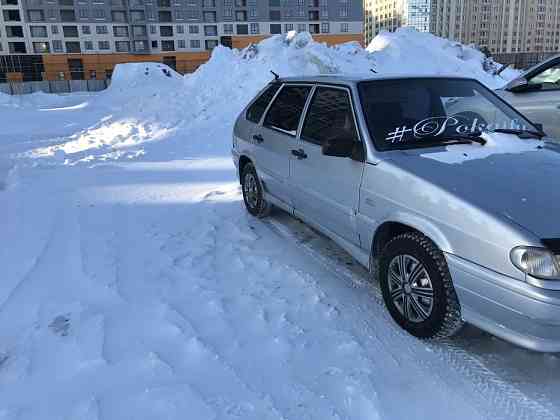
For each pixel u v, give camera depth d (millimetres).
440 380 2922
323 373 2980
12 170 9078
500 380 2920
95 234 5418
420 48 17172
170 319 3586
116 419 2635
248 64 15312
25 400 2830
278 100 5219
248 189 5879
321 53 14914
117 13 82812
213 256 4734
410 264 3295
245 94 14227
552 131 6398
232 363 3080
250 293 3973
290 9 88562
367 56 16094
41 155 11086
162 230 5492
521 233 2652
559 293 2549
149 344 3297
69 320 3645
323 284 4098
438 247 3025
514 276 2646
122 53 84000
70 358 3188
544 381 2906
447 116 4016
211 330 3445
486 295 2777
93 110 27438
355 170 3732
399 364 3066
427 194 3117
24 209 6426
